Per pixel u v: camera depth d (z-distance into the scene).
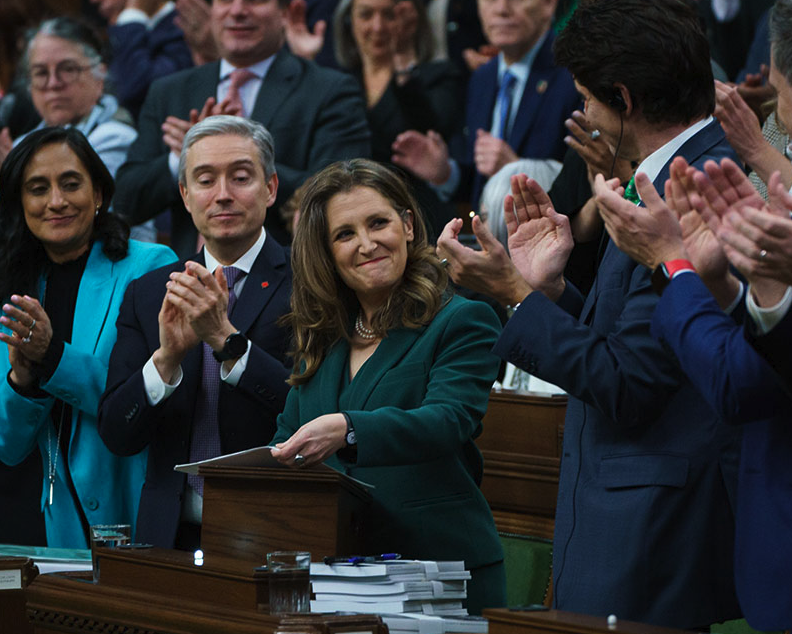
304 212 12.34
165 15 25.47
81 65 25.09
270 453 11.09
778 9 11.48
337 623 9.29
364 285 11.94
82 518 15.52
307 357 12.46
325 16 24.05
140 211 22.80
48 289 16.08
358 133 23.11
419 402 11.81
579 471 10.48
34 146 15.84
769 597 8.76
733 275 10.02
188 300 13.45
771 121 14.80
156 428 14.23
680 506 9.84
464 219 23.23
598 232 13.18
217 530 11.26
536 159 22.30
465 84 23.28
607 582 9.96
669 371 9.78
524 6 22.11
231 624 9.69
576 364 9.90
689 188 9.31
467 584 11.55
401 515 11.57
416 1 23.42
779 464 8.91
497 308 18.48
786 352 8.16
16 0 26.73
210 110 20.67
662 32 10.15
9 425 15.43
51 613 11.24
